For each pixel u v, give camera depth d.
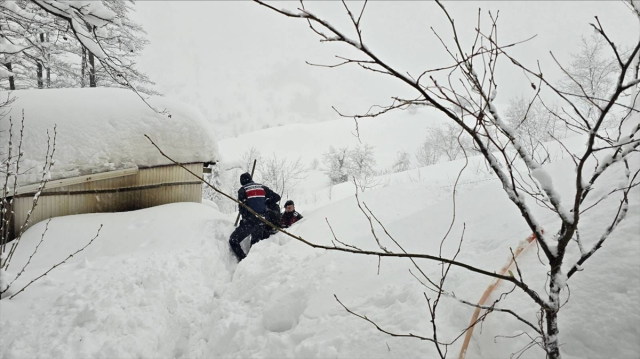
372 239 3.62
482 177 6.36
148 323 3.19
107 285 3.51
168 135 6.16
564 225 1.31
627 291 1.66
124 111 5.82
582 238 2.03
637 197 2.12
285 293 3.09
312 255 3.76
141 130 5.88
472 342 1.88
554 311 1.23
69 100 5.47
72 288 3.52
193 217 5.62
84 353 2.73
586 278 1.79
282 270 3.65
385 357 2.00
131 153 5.73
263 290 3.38
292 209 5.98
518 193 1.19
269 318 2.93
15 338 2.83
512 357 1.70
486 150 1.14
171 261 4.25
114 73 3.77
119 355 2.81
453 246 2.79
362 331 2.24
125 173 5.64
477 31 0.99
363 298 2.58
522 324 1.76
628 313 1.58
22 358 2.66
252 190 5.05
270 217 5.42
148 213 5.49
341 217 4.89
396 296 2.40
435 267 2.52
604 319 1.61
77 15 3.34
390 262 2.93
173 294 3.57
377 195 5.46
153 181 6.10
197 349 3.06
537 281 1.92
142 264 4.10
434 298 2.20
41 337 2.86
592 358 1.55
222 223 5.71
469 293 2.09
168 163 6.23
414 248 3.09
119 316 3.10
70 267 4.05
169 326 3.31
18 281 3.56
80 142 5.22
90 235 4.75
